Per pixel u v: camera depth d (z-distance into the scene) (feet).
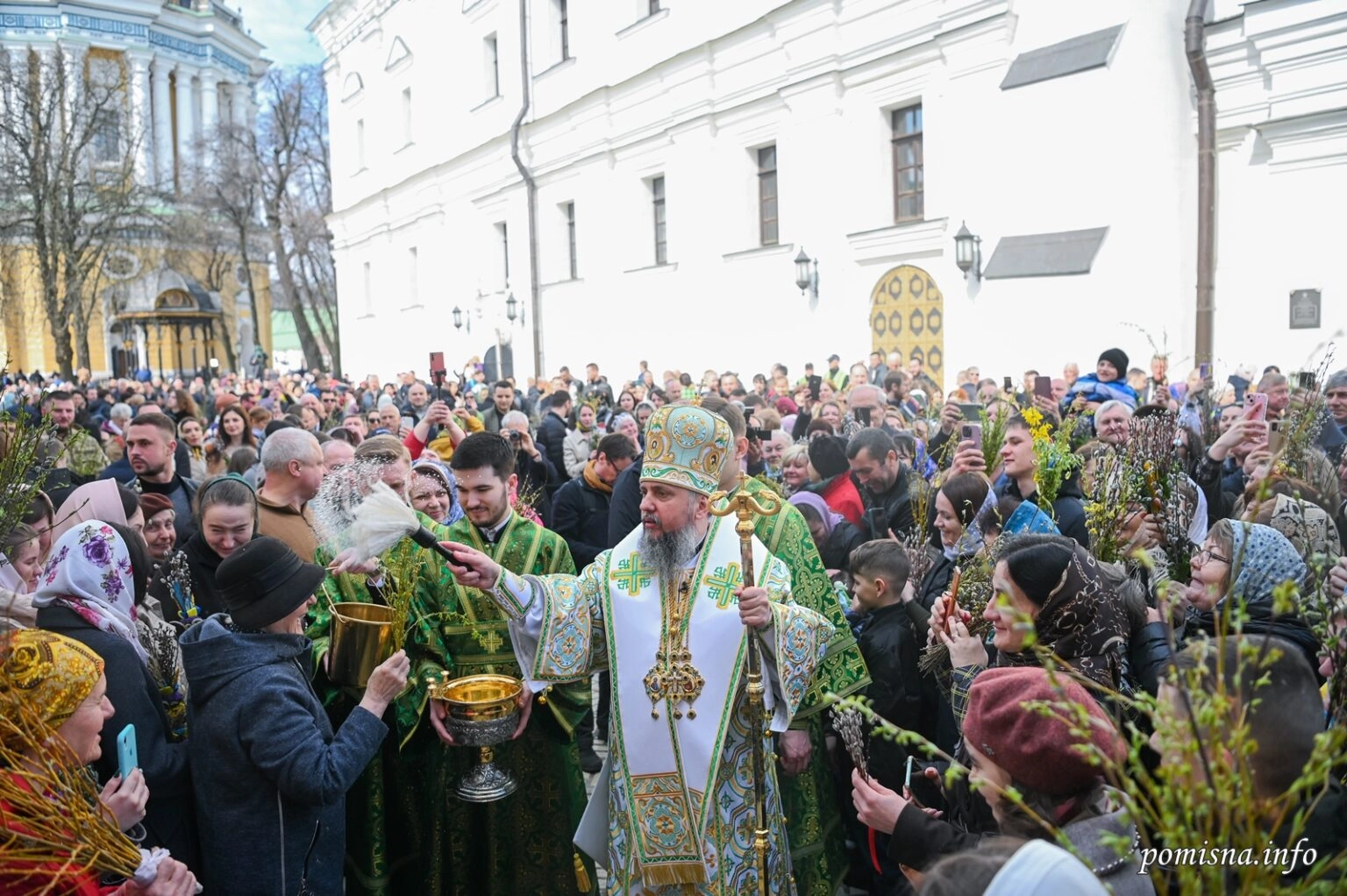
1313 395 17.13
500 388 38.63
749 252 64.28
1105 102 43.50
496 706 11.43
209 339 140.46
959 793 8.73
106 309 146.00
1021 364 47.16
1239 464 19.24
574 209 84.12
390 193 113.91
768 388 55.52
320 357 135.95
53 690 7.95
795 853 12.56
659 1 72.02
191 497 18.83
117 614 10.20
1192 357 40.78
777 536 12.75
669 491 10.96
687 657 10.66
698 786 10.48
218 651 9.63
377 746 10.20
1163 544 13.10
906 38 52.49
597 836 11.46
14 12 146.92
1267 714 6.08
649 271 73.87
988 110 48.78
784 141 61.05
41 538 12.70
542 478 27.63
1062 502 15.05
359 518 10.05
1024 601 8.80
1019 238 47.26
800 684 10.58
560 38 83.97
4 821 7.06
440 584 13.05
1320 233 39.37
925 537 15.96
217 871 9.53
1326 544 12.60
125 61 146.41
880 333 55.93
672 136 70.13
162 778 9.53
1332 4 38.01
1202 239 42.16
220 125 139.54
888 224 55.57
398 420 33.47
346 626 10.98
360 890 12.53
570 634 11.05
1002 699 6.98
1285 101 39.68
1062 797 6.73
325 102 153.69
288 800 9.66
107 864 7.64
